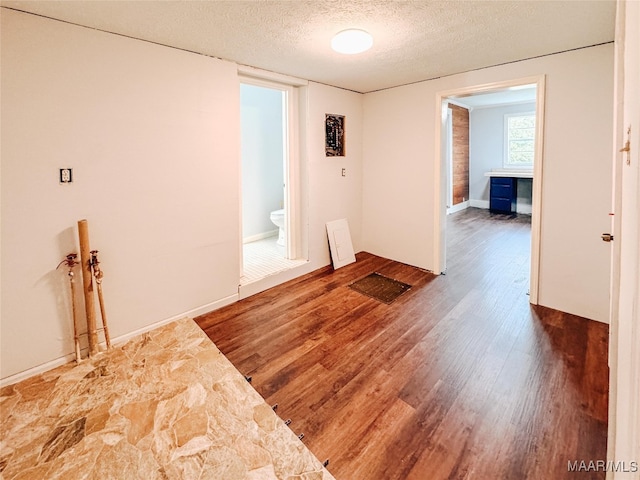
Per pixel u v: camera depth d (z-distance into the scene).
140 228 2.47
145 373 2.08
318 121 3.77
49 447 1.55
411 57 2.81
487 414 1.74
